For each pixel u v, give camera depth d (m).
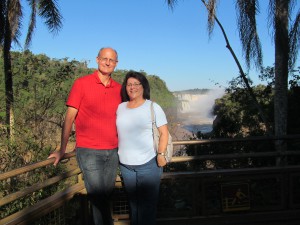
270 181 4.04
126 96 3.27
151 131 3.17
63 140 3.11
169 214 3.93
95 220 3.26
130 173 3.24
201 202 3.93
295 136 3.91
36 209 2.97
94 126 3.15
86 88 3.12
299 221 3.99
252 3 5.93
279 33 5.78
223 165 5.91
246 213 3.96
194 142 3.81
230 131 7.88
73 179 4.89
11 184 4.25
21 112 8.73
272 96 8.71
